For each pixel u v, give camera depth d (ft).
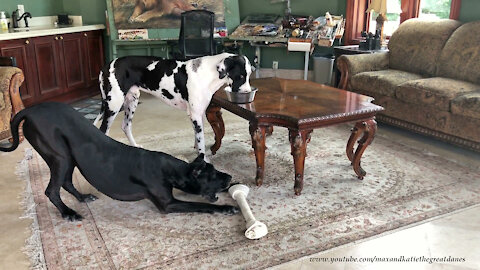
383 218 7.92
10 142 11.82
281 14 19.17
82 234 7.36
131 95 10.55
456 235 7.39
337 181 9.52
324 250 6.92
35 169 10.05
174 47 18.12
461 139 11.10
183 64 9.58
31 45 14.39
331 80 18.13
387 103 12.89
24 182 9.34
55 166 7.52
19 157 10.79
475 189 9.17
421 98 11.73
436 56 13.33
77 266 6.47
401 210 8.23
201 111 9.71
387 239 7.26
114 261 6.60
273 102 9.27
